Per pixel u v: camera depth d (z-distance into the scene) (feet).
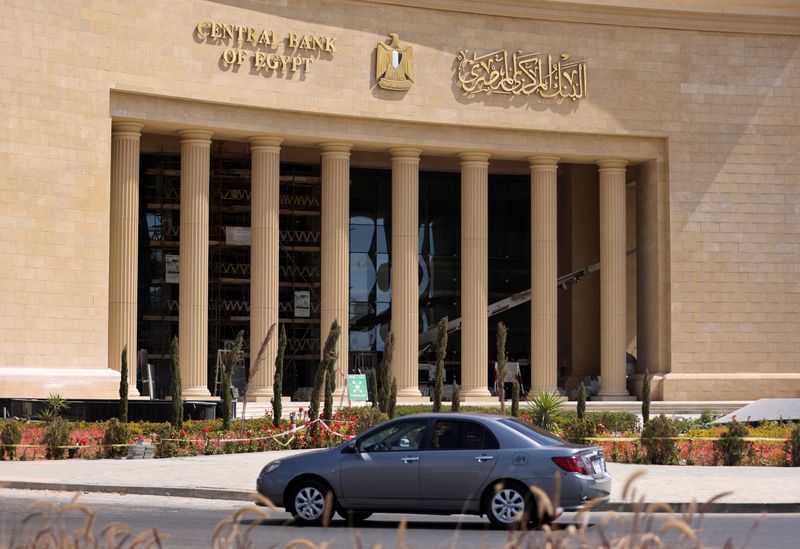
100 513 81.15
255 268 195.31
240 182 223.30
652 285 213.05
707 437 128.36
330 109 195.72
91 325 172.45
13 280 165.17
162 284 217.97
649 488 94.07
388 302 239.71
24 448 119.24
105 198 174.29
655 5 210.38
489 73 205.87
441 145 204.95
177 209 220.23
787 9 213.87
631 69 211.82
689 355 209.36
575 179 239.71
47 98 169.48
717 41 214.28
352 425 135.23
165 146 217.15
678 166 211.61
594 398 215.92
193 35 184.96
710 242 211.61
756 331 211.61
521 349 247.70
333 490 75.41
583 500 72.43
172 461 116.88
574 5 207.92
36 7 168.96
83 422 135.74
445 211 245.45
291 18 193.57
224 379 134.10
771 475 105.81
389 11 200.85
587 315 238.48
